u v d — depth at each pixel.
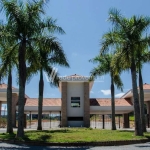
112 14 21.25
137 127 20.41
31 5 19.23
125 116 43.69
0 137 19.02
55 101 40.19
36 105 37.69
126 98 41.66
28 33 19.12
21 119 18.72
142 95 26.22
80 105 37.81
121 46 20.98
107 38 21.33
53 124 52.91
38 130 26.61
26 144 16.66
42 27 19.86
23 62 19.30
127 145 16.62
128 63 20.89
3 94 36.19
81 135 19.36
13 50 19.73
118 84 31.88
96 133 21.47
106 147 15.56
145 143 17.62
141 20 21.00
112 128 30.56
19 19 18.67
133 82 21.34
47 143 16.20
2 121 46.31
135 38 20.84
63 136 18.66
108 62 31.41
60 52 19.58
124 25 21.11
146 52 25.39
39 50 21.44
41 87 29.20
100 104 38.81
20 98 18.97
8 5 18.50
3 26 19.09
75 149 14.60
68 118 37.38
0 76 20.06
